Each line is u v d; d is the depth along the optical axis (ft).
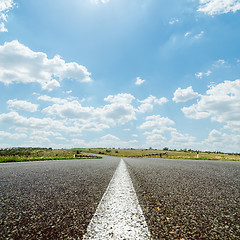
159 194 7.30
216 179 11.18
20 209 5.30
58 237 3.52
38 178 11.61
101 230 3.87
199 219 4.54
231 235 3.64
